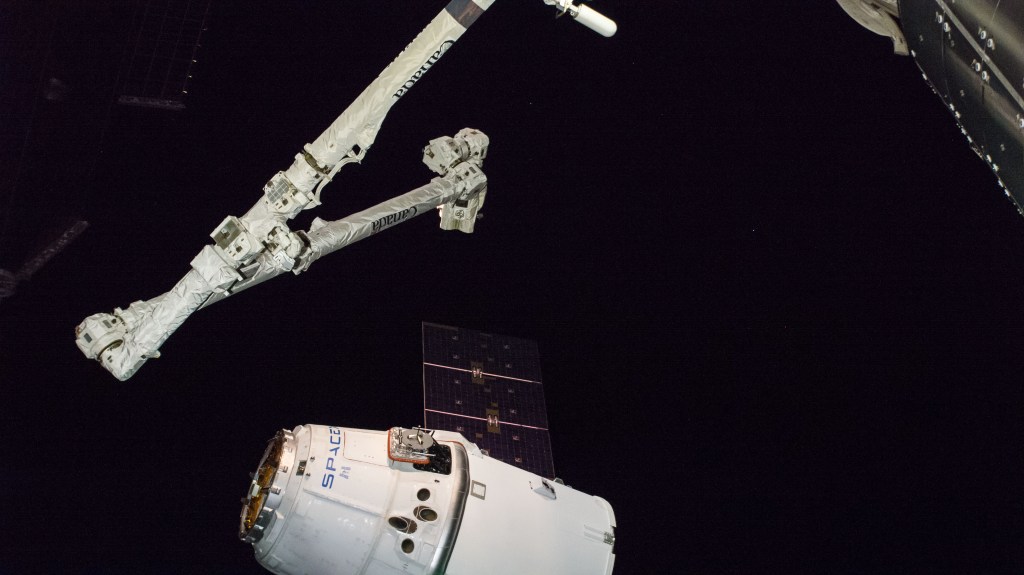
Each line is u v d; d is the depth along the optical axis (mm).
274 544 9375
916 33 7656
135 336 9867
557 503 10773
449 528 9445
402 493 9523
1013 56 6219
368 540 9383
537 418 12781
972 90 7078
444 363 12594
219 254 9664
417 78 9336
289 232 9883
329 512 9297
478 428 12219
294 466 9281
